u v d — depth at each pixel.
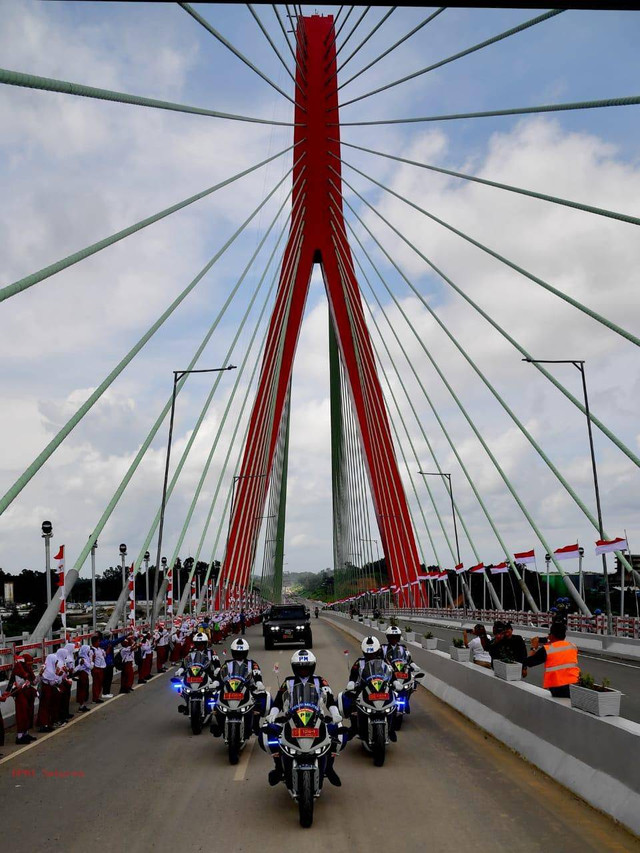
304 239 65.56
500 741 11.46
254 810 8.39
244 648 11.52
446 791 8.84
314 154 65.81
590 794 8.03
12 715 14.88
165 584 40.12
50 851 7.04
